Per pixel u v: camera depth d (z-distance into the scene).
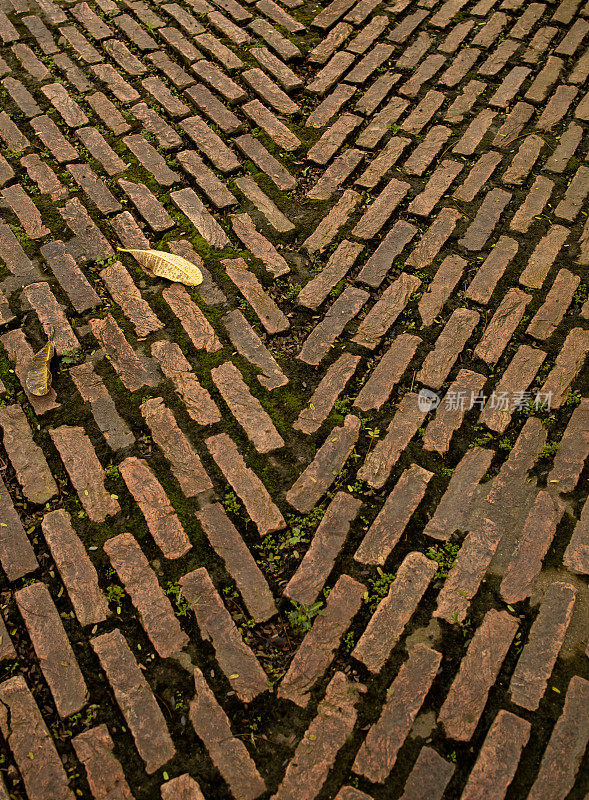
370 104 3.54
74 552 2.25
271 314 2.81
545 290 2.84
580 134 3.38
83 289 2.89
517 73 3.66
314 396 2.59
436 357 2.67
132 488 2.38
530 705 1.96
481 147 3.34
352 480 2.39
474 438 2.48
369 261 2.96
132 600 2.15
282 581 2.21
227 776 1.88
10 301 2.86
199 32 3.94
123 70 3.77
